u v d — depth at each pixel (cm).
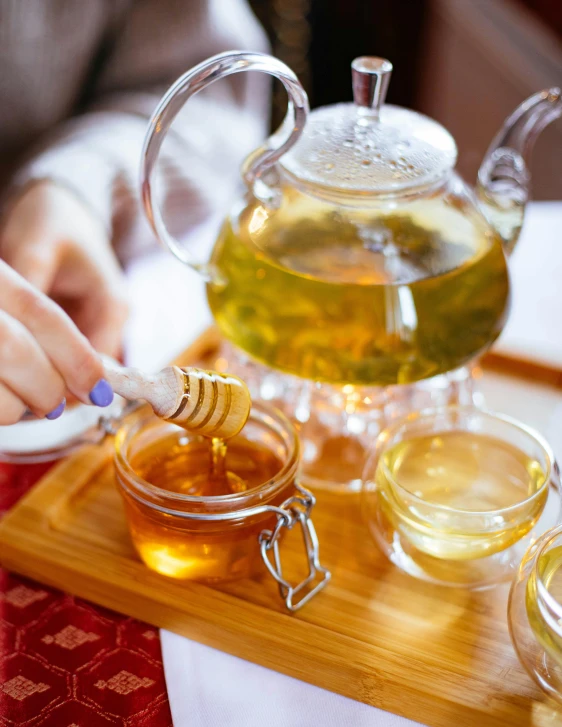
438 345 50
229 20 92
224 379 45
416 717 44
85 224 70
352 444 55
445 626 47
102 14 90
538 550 43
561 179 136
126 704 44
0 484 54
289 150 50
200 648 47
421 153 51
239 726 43
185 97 48
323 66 165
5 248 66
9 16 83
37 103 89
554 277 71
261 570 49
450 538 46
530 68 134
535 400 61
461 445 51
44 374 43
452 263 51
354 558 50
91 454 54
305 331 50
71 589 49
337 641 45
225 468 48
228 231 54
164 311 74
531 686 44
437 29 158
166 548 46
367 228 51
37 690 45
